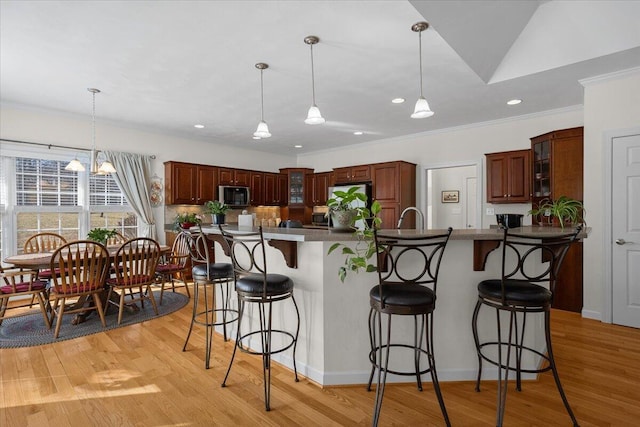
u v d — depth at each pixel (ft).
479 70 10.14
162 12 7.15
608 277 10.67
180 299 14.05
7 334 10.00
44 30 7.86
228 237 7.24
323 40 8.34
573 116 13.61
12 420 5.89
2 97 12.55
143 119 15.51
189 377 7.46
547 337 5.94
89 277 10.27
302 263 7.53
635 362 8.02
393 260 7.14
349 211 7.12
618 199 10.44
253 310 8.84
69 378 7.38
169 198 17.89
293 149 22.97
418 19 7.44
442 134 17.54
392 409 6.22
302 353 7.57
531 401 6.44
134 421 5.88
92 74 10.41
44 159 14.56
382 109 14.01
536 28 9.78
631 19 8.39
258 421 5.90
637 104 10.00
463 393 6.76
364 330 7.17
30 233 14.34
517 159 14.51
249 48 8.75
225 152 21.26
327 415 6.07
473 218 21.36
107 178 16.52
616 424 5.72
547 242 6.10
